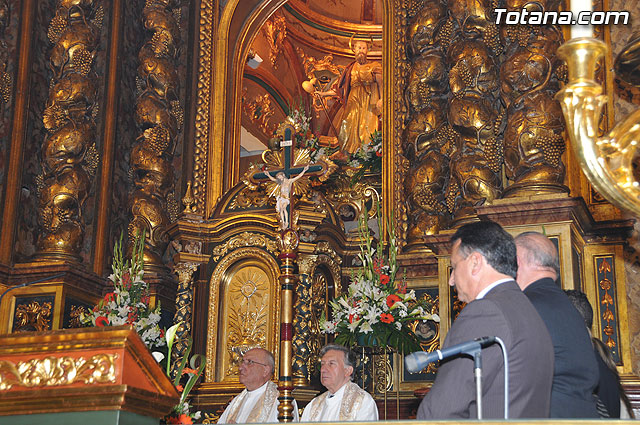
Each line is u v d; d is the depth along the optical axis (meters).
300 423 2.14
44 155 8.18
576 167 6.75
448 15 8.00
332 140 9.90
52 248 7.83
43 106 8.39
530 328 2.69
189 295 7.41
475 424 1.96
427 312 6.65
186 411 4.43
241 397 6.28
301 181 6.64
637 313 6.34
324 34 10.78
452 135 7.66
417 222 7.62
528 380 2.61
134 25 9.10
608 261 6.52
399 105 8.16
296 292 7.01
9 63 8.16
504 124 7.32
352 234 7.72
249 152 10.91
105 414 2.33
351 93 9.63
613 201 1.97
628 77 2.17
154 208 8.48
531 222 6.07
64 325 7.38
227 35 9.22
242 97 10.27
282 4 9.65
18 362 2.45
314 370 6.99
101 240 8.09
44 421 2.37
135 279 7.27
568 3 7.06
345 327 6.19
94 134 8.40
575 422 1.91
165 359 7.28
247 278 7.44
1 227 7.64
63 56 8.55
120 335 2.42
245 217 7.48
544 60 6.95
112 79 8.59
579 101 1.94
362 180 8.41
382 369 7.09
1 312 7.40
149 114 8.79
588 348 3.04
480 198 7.19
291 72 10.85
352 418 5.48
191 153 8.80
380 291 6.25
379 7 10.72
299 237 7.01
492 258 2.90
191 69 9.11
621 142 1.96
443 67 7.88
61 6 8.72
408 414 6.90
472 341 2.45
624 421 1.90
